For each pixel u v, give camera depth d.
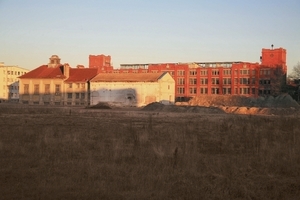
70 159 16.16
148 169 14.09
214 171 14.13
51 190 11.23
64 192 11.09
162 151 17.25
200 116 59.19
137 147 19.42
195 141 22.58
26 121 41.09
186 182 12.36
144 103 103.12
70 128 32.59
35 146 19.58
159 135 26.44
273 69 123.31
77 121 43.28
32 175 13.13
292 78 140.50
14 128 31.05
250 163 15.75
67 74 115.06
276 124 35.34
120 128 32.84
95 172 13.44
